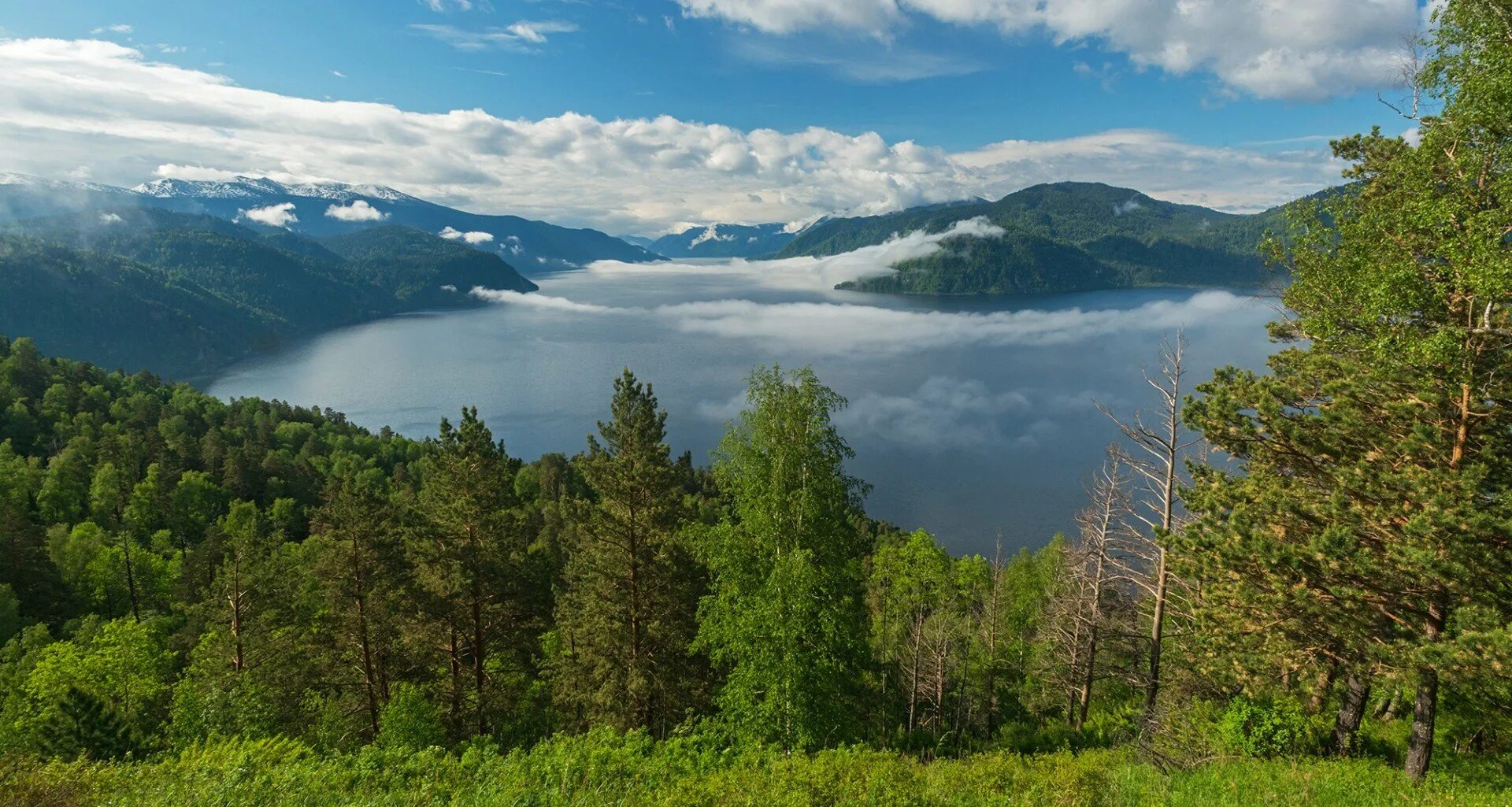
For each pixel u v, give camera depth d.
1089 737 24.56
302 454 120.38
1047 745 25.28
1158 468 20.36
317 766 14.68
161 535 74.94
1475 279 11.41
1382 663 12.96
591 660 24.98
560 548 54.81
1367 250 14.11
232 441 122.56
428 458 28.39
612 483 24.62
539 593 29.34
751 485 19.80
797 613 18.77
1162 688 20.94
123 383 146.88
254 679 25.17
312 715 25.69
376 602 25.70
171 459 94.12
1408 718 18.94
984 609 38.47
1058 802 13.24
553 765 14.58
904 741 28.27
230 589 31.52
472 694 26.44
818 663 19.12
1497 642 10.62
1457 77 12.95
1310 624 13.84
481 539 27.17
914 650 32.97
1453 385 12.80
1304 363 16.34
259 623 29.77
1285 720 16.45
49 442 104.75
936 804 13.12
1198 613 16.72
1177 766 16.19
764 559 19.95
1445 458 13.01
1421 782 13.66
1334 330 14.84
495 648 28.52
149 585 62.53
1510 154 11.88
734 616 19.83
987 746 27.14
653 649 25.31
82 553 62.28
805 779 13.93
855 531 21.00
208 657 29.67
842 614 19.33
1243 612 15.30
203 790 12.59
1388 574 12.47
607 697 23.67
